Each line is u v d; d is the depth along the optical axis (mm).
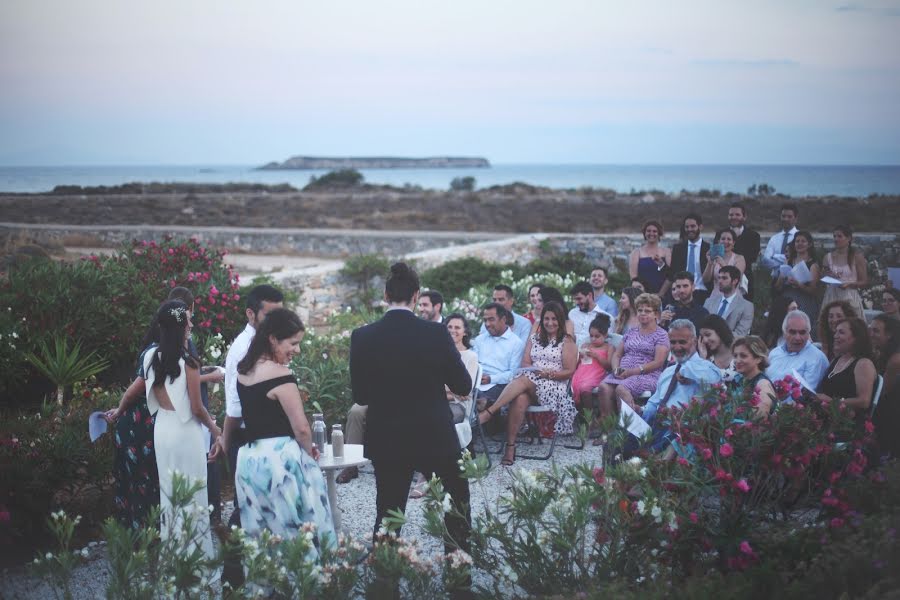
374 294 14742
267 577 3193
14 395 7527
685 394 5098
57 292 7945
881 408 4793
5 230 24062
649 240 8820
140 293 8523
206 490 4234
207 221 34938
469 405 5793
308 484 3814
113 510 4965
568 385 6418
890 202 29688
